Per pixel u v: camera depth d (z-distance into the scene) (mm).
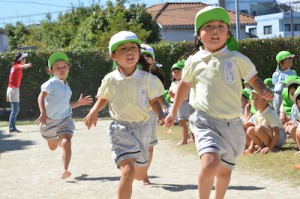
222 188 4793
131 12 34281
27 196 6125
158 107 5156
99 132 12812
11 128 13570
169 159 8359
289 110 9266
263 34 63406
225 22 4668
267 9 69250
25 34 55750
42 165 8289
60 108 7207
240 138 4684
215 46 4637
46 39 39688
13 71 13523
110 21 29703
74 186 6590
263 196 5598
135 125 5062
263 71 18938
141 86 5055
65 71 7336
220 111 4590
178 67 9906
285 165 7043
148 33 30141
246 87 10328
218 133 4613
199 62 4715
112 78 5090
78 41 30656
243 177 6551
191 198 5672
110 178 7023
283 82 9320
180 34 42562
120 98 5039
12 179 7207
